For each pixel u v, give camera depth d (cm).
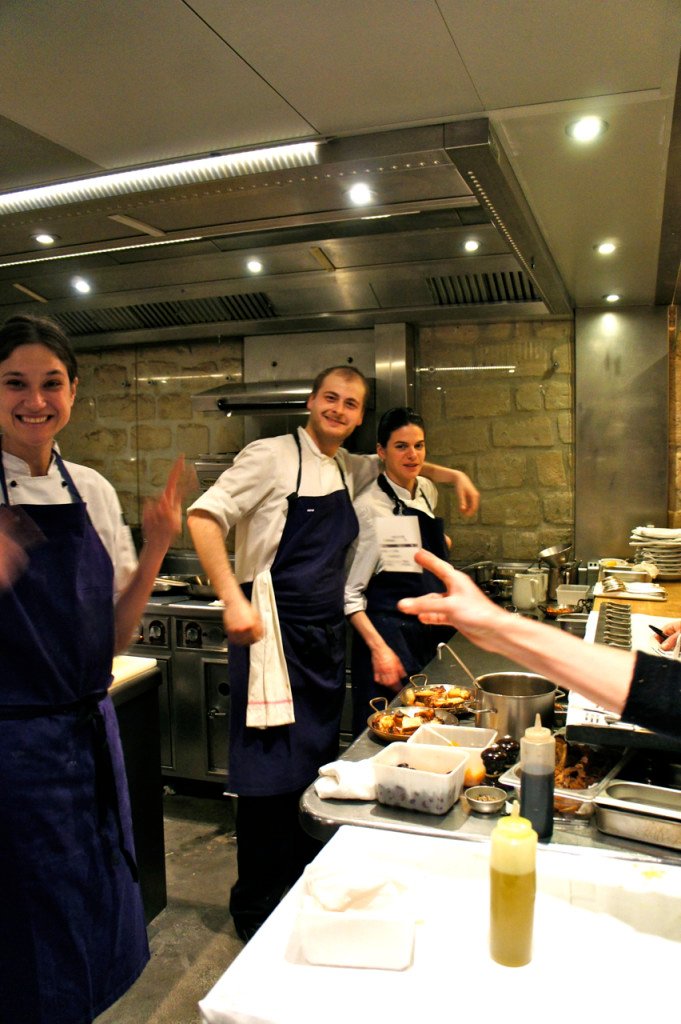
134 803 249
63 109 182
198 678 357
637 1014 89
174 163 209
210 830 331
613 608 244
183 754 364
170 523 179
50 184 221
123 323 441
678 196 239
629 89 175
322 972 95
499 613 113
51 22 148
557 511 412
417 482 312
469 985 93
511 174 218
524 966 96
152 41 154
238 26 150
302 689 237
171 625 360
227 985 92
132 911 183
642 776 150
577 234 279
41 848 160
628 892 109
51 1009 161
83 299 406
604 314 400
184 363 461
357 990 92
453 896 111
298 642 236
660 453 398
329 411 242
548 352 409
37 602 162
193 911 267
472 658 251
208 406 415
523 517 416
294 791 235
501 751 149
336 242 330
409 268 348
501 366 414
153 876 260
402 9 144
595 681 107
